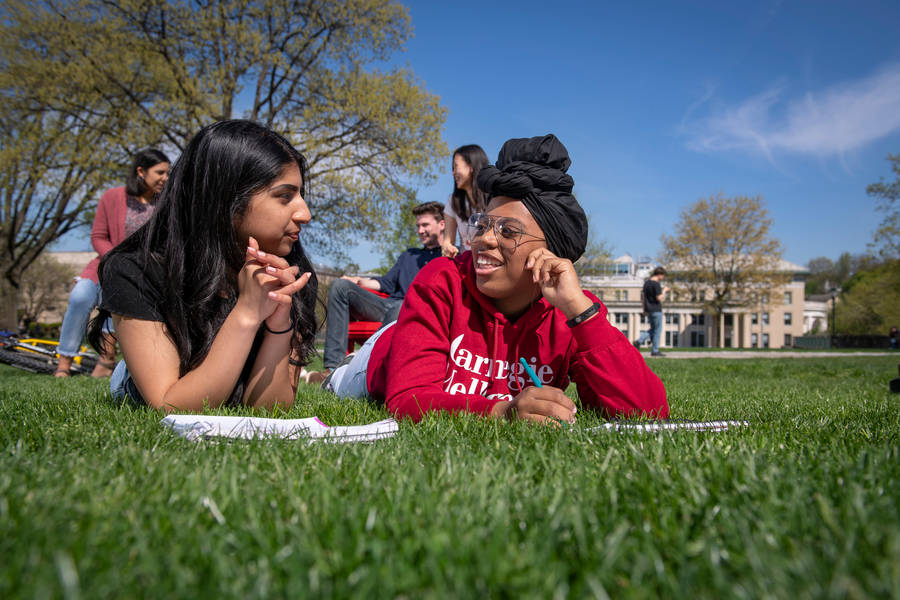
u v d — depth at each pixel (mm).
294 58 17438
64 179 16938
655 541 840
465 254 2311
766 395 3795
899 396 3988
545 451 1426
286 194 1984
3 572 684
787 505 954
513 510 967
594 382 2062
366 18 17266
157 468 1183
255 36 16219
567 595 678
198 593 675
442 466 1205
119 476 1140
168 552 787
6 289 21141
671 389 4258
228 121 2023
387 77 17719
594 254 36344
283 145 2020
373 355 2701
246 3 16438
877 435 1752
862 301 51688
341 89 17625
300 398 2904
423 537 797
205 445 1499
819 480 1147
